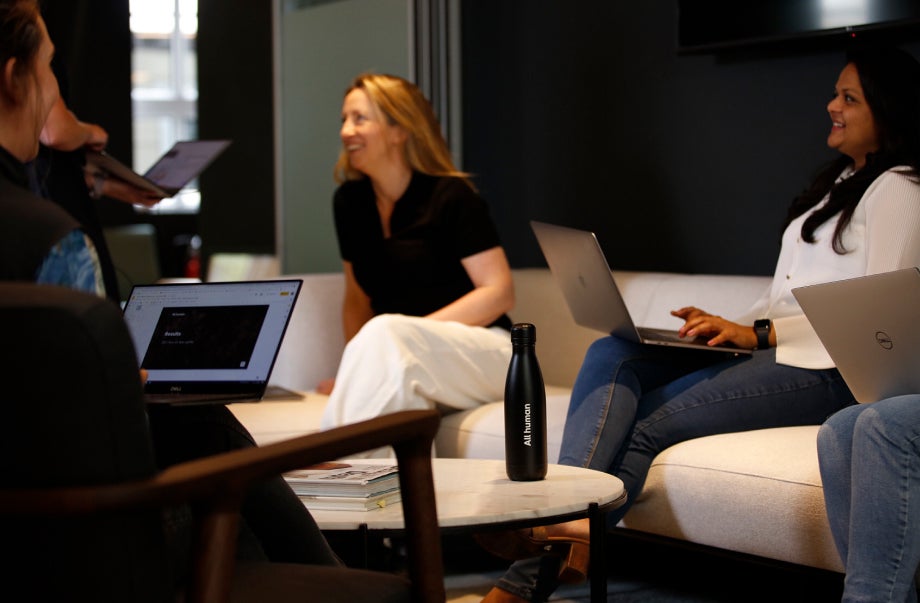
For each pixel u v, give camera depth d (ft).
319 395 11.02
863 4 10.54
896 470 6.20
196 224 23.70
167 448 5.72
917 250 7.86
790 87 11.29
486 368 9.96
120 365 3.57
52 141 8.35
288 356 11.69
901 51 8.70
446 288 10.92
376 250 11.13
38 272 3.95
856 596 6.20
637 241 12.66
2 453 3.54
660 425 8.01
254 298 6.32
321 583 4.57
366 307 11.65
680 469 7.73
